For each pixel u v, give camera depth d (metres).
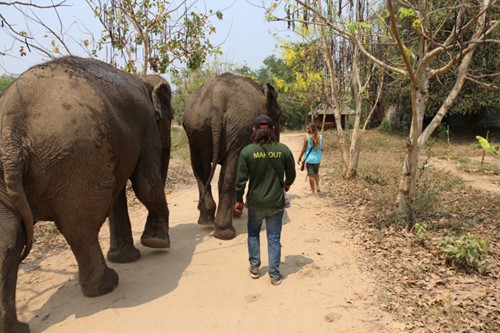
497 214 6.85
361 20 7.54
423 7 5.64
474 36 5.65
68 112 3.21
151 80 5.33
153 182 4.70
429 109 19.88
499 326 3.33
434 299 3.81
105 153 3.46
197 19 9.55
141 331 3.44
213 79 5.97
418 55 6.00
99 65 4.04
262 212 4.25
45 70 3.40
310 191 9.31
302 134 35.41
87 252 3.75
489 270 4.45
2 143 2.99
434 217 6.49
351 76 11.03
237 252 5.28
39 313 3.78
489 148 6.27
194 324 3.54
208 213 6.33
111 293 4.09
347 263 4.81
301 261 4.91
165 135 5.55
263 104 5.81
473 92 17.95
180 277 4.53
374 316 3.57
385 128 26.97
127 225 5.02
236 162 5.64
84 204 3.42
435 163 13.44
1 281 2.96
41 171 3.14
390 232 5.86
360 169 11.86
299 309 3.74
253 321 3.56
